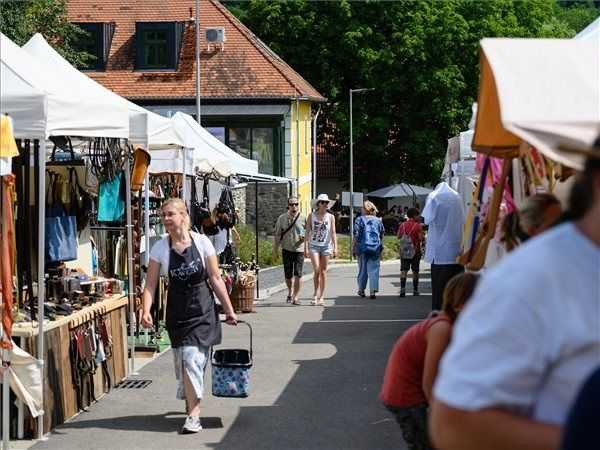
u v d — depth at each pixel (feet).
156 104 167.73
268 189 170.09
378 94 203.00
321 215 80.02
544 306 9.77
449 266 56.44
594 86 17.97
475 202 30.81
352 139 202.49
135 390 41.65
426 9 199.93
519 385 9.87
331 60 201.05
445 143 205.77
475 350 9.92
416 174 213.25
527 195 27.58
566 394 9.89
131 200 46.98
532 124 13.21
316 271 80.02
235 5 204.33
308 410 37.86
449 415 9.98
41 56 44.16
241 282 72.74
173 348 34.27
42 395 32.76
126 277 50.26
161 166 60.64
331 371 46.88
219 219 73.26
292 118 170.71
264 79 170.91
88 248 46.62
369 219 86.28
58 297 38.19
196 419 33.94
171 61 169.37
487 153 24.56
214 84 169.99
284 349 54.29
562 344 9.77
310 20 199.93
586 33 31.22
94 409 37.88
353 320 68.54
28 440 32.73
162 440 32.91
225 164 72.43
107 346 40.52
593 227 9.91
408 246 87.81
